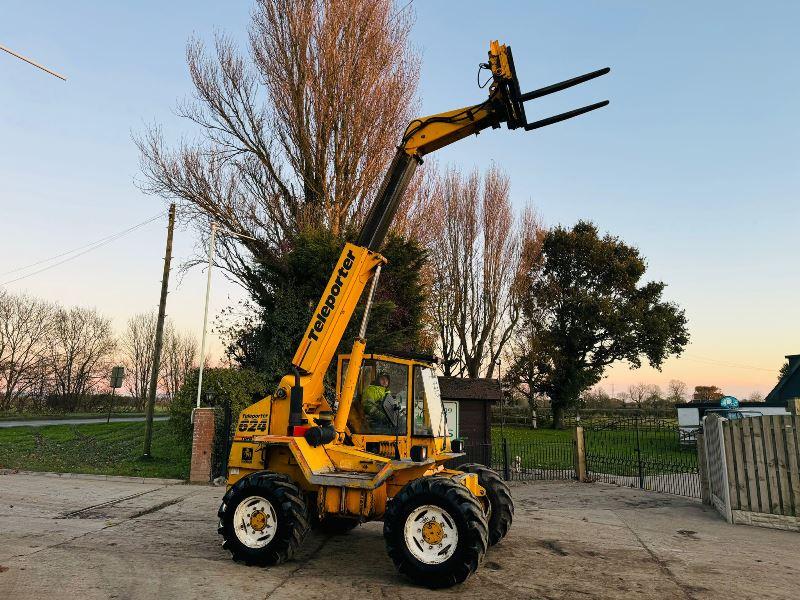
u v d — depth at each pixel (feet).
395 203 25.35
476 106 24.34
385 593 18.58
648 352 127.95
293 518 21.27
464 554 18.93
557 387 127.03
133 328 204.95
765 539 27.99
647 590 19.36
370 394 24.45
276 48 67.26
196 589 18.35
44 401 147.74
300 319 54.39
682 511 35.55
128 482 41.19
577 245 130.82
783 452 30.89
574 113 23.81
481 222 113.29
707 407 91.56
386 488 22.48
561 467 58.23
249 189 67.36
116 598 17.30
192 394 49.19
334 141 67.46
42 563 20.68
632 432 103.65
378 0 68.33
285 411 23.94
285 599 17.67
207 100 67.26
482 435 53.93
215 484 40.65
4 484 38.34
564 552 24.64
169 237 59.47
